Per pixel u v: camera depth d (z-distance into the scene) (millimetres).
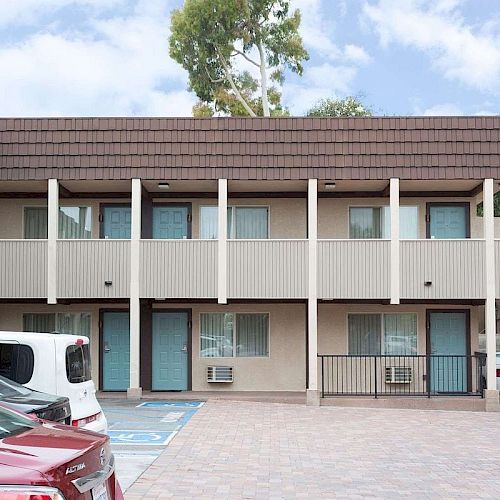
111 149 18734
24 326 20734
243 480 9898
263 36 36656
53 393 9391
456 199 20625
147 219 20578
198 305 20734
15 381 9445
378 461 11344
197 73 37281
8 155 18734
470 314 20469
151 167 18703
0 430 5324
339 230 20641
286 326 20656
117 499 5625
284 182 19156
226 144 18719
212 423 14984
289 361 20578
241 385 20516
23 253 18781
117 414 16125
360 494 9203
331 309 20609
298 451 12070
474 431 14500
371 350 20547
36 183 19344
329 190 20312
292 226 20719
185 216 20781
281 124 18766
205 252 18812
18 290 18734
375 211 20781
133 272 18750
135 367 18734
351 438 13453
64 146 18750
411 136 18609
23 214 20828
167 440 12922
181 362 20609
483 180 18672
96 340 20625
